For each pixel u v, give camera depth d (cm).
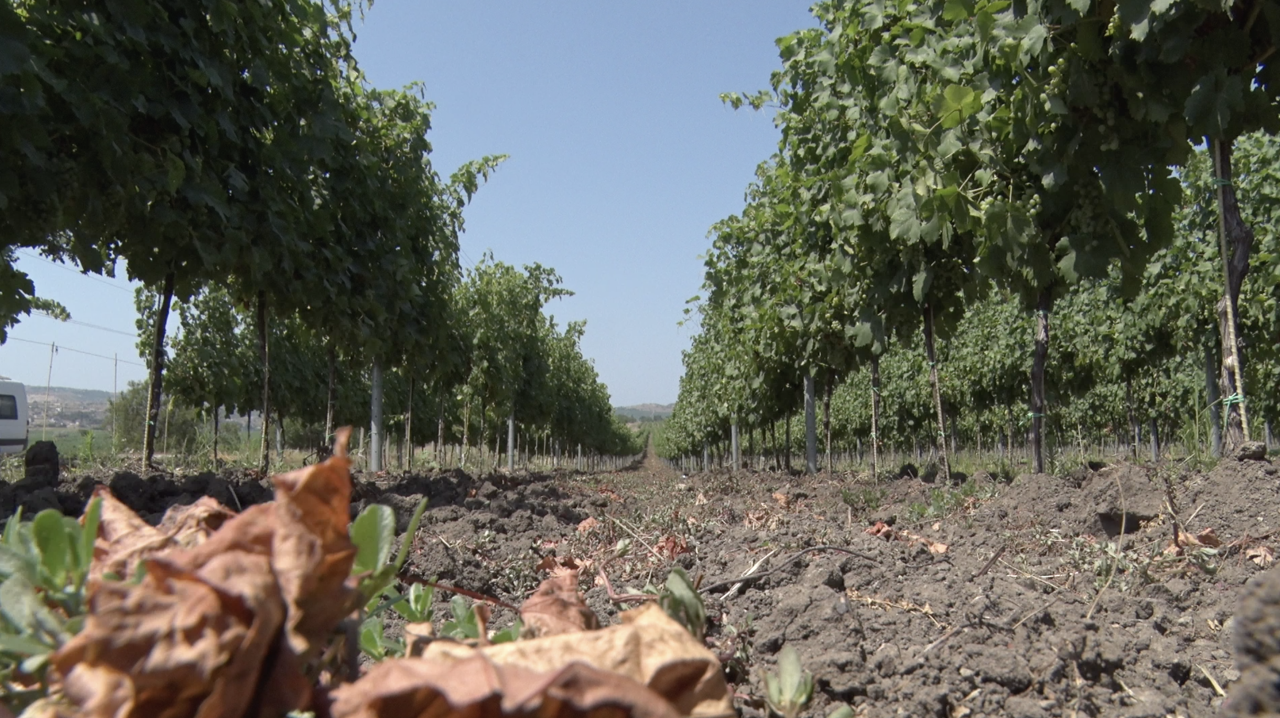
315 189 1082
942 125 688
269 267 842
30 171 591
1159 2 457
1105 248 600
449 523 544
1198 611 283
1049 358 2116
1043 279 637
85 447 1417
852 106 1036
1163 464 624
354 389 2636
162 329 834
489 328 2439
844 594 292
